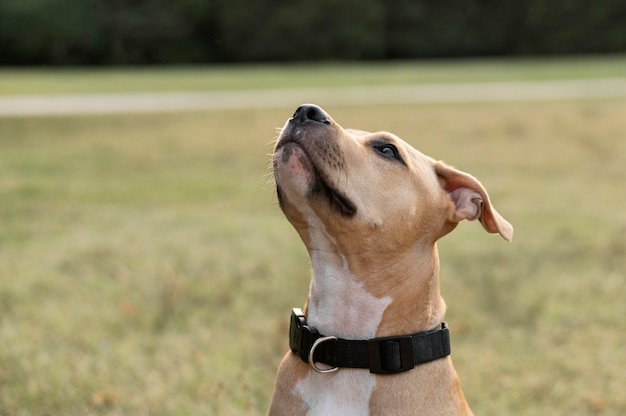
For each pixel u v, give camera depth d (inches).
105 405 239.0
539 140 763.4
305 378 164.9
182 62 2005.4
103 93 1171.9
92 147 718.5
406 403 161.0
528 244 409.1
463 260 381.4
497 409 241.3
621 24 2113.7
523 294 334.0
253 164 645.3
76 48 1924.2
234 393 245.0
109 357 269.6
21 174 587.5
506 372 266.2
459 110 973.2
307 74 1542.8
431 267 172.2
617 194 535.5
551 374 263.9
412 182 170.1
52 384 249.0
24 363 260.2
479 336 293.4
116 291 330.0
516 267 370.6
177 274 351.3
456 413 164.9
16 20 1879.9
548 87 1245.7
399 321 166.9
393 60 2129.7
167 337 286.8
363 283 165.8
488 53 2159.2
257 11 2006.6
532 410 241.6
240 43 2026.3
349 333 166.2
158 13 1939.0
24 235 418.3
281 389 168.1
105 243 403.2
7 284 335.9
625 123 851.4
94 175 593.6
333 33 2050.9
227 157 677.9
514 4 2127.2
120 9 1924.2
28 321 296.5
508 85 1289.4
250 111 968.9
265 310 315.9
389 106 1013.8
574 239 418.3
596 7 2103.8
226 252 390.6
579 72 1503.4
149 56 1984.5
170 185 561.3
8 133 784.3
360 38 2059.5
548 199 519.5
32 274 349.4
